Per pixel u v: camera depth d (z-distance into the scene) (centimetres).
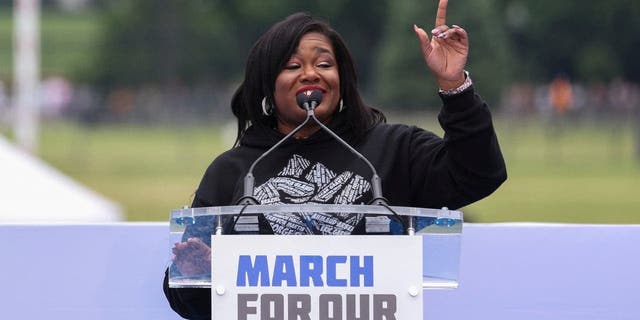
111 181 5297
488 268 895
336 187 700
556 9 13325
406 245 606
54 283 900
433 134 731
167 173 5809
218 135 9719
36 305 899
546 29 13438
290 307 607
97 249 901
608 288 891
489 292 894
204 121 10850
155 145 8481
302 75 704
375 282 607
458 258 632
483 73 10269
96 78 12694
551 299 892
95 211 1867
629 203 4259
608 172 6059
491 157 681
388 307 607
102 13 14200
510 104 10850
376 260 607
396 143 721
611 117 9762
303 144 718
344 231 660
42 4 18288
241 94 756
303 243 608
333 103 710
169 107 10975
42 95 12088
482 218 3662
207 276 636
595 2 13212
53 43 16012
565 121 9631
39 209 1811
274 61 710
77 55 15388
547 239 895
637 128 7431
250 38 13338
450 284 633
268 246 609
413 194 719
